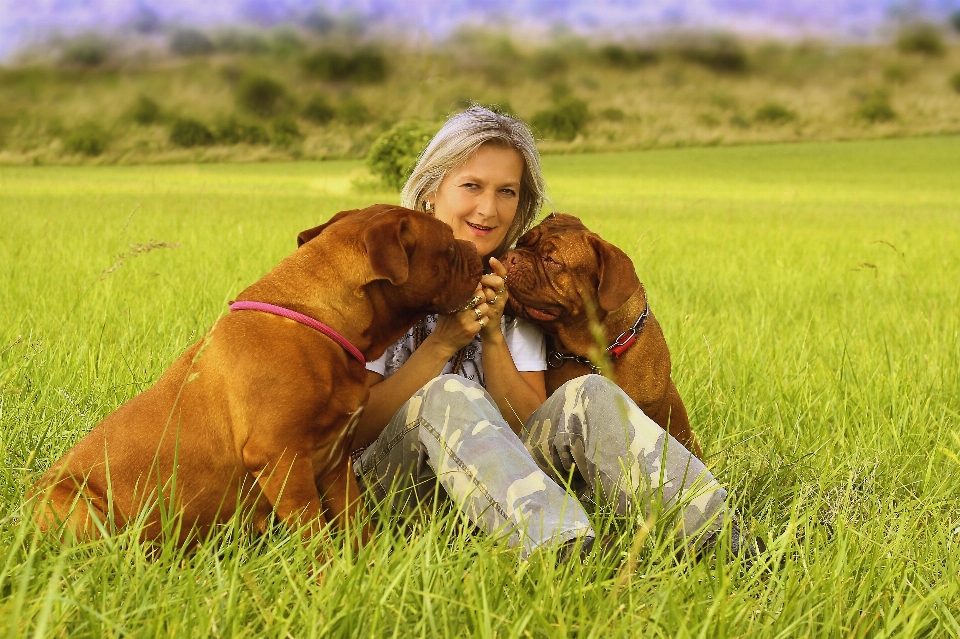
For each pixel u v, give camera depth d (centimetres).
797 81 8081
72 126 6656
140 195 2078
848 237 1341
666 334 602
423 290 302
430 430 289
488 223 370
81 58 7419
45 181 2947
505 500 270
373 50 7725
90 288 654
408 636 219
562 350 397
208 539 262
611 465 297
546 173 4191
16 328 531
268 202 1944
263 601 230
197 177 3653
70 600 205
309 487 273
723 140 6444
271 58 7856
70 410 396
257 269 795
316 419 278
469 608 222
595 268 373
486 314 328
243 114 7394
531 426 318
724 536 280
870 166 4600
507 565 246
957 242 1302
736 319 658
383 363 339
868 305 745
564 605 240
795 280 877
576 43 8044
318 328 286
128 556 243
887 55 8125
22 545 249
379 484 315
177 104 7375
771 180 3778
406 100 7331
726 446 405
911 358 539
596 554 260
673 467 291
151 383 432
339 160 5803
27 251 903
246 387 273
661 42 8119
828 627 233
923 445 406
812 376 496
